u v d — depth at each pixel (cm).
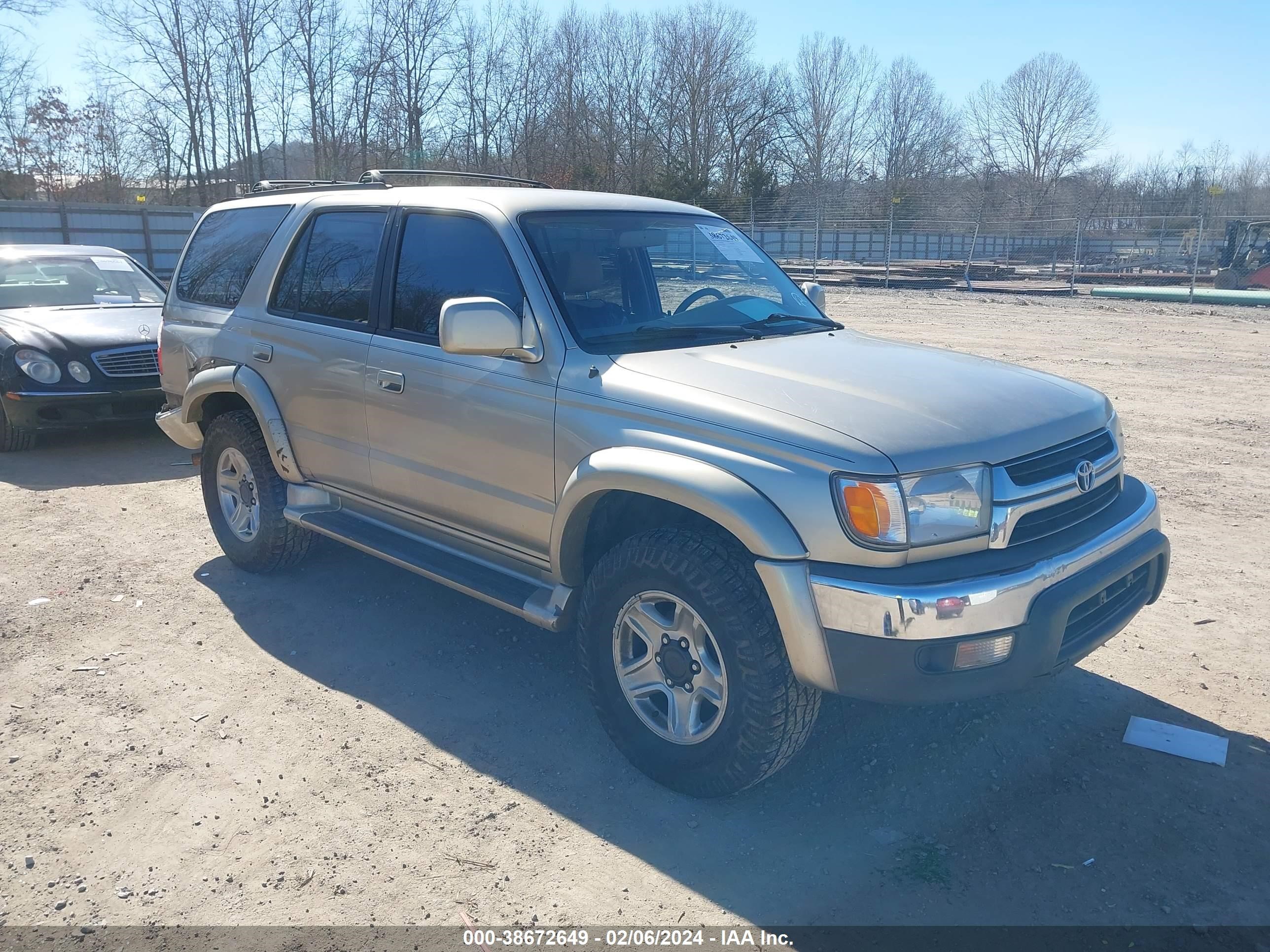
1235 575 529
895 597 277
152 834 314
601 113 5131
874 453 284
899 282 3516
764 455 297
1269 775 341
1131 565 320
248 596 505
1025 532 303
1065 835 311
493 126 4644
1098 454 337
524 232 378
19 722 381
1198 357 1444
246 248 516
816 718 312
